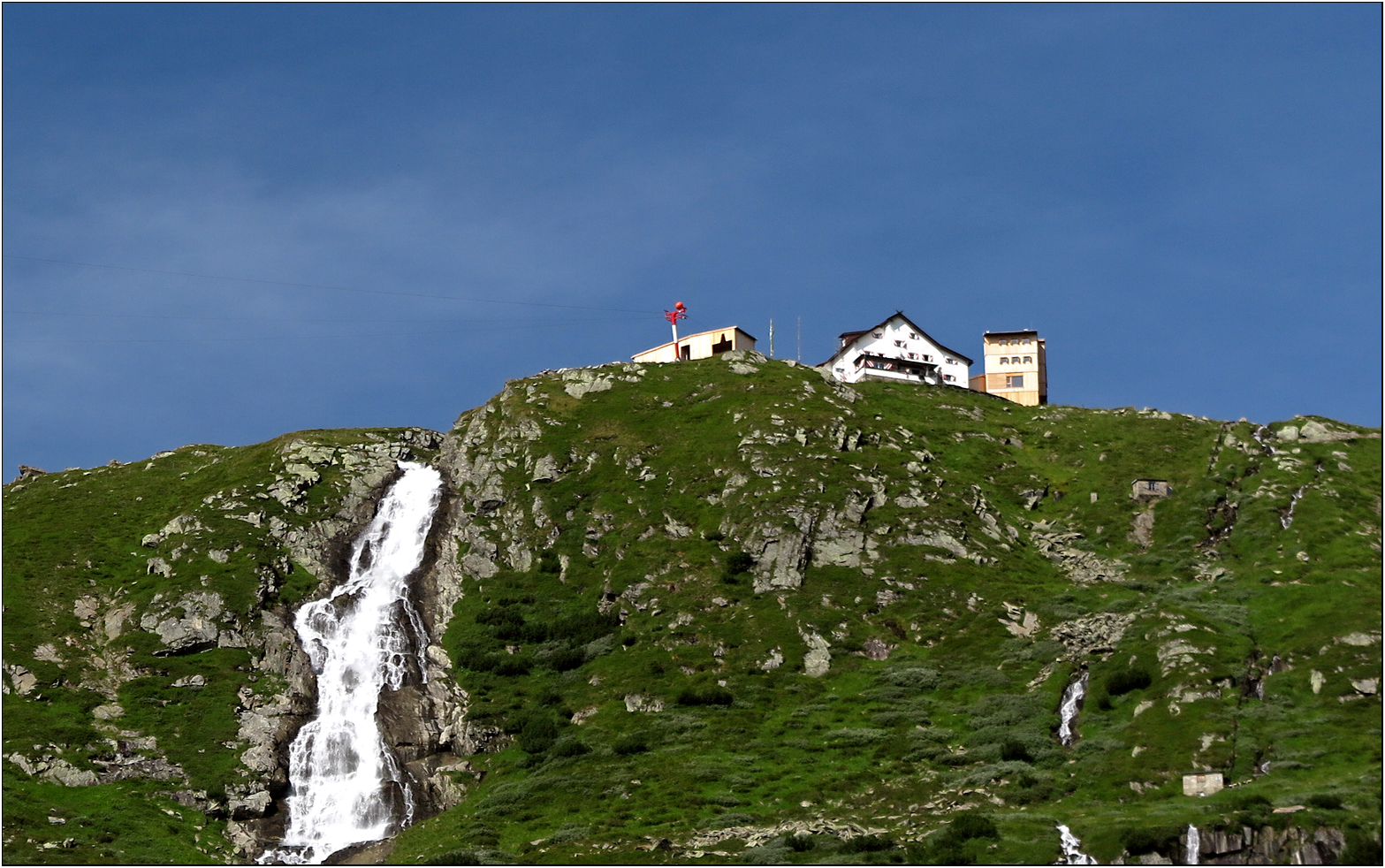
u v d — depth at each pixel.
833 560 182.25
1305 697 145.38
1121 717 147.12
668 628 173.50
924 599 175.00
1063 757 140.88
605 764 149.25
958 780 137.38
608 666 169.38
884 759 144.12
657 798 139.12
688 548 187.38
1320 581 171.12
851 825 129.12
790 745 148.62
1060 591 177.62
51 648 167.38
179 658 169.62
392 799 151.00
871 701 156.75
